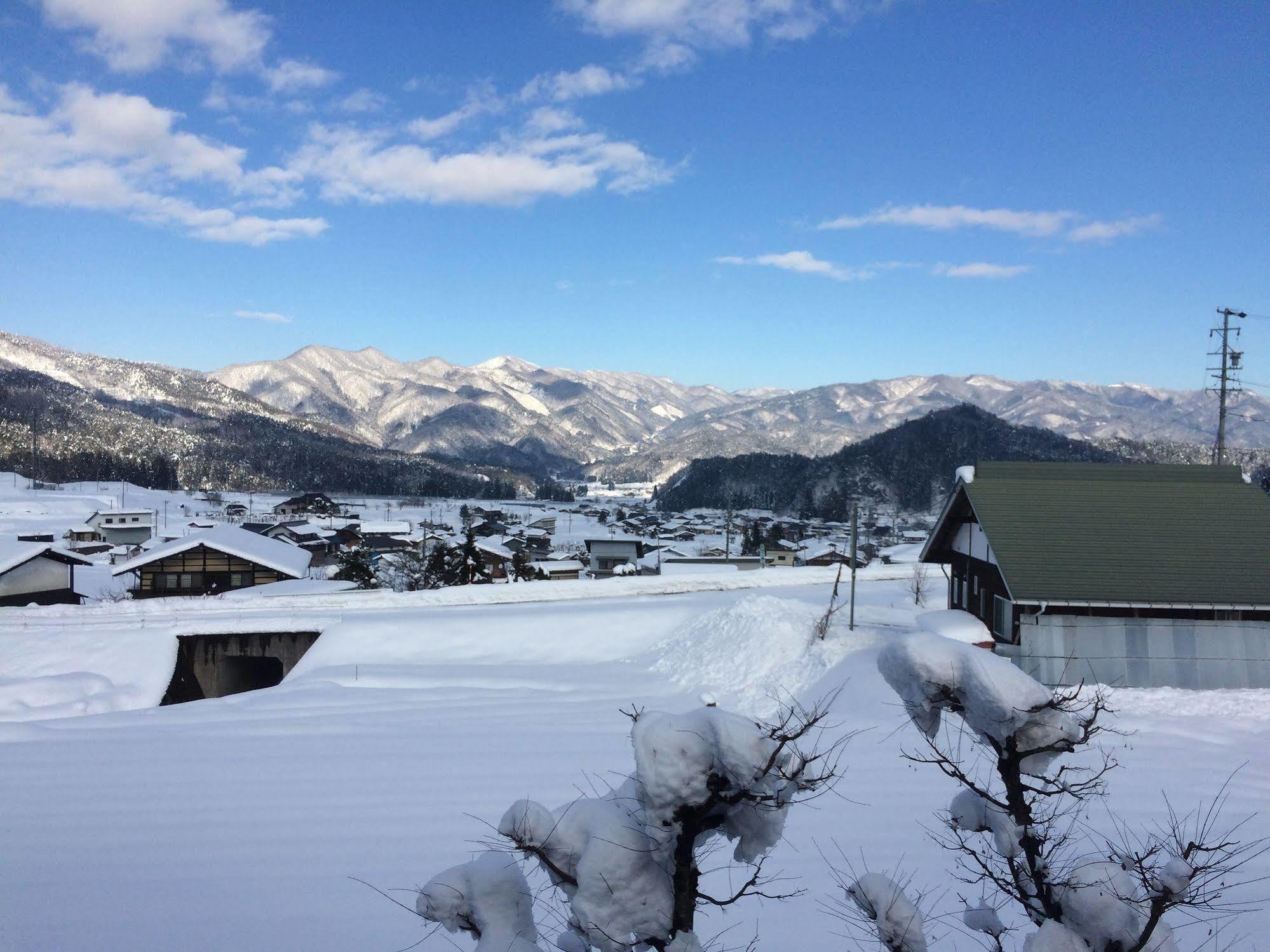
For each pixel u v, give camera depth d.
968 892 8.37
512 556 61.06
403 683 21.25
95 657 23.84
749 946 7.24
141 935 7.96
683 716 3.93
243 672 27.55
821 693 18.16
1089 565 18.28
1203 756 13.47
